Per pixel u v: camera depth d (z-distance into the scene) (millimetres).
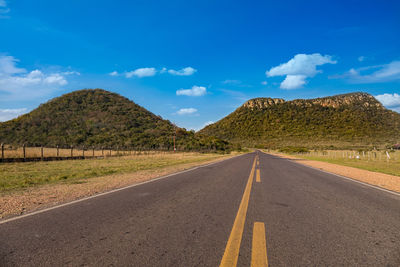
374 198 6562
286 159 30078
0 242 3236
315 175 12172
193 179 9852
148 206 5277
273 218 4512
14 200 5797
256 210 5059
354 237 3605
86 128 63125
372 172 14102
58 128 61750
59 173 12031
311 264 2729
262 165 18531
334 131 124250
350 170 15359
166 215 4590
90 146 52281
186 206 5309
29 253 2912
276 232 3758
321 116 147000
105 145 53625
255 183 8945
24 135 56875
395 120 126062
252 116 172000
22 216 4434
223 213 4781
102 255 2877
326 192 7363
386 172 14828
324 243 3354
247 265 2672
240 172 12922
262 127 153625
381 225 4203
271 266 2664
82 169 14273
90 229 3773
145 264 2664
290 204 5676
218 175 11359
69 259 2771
